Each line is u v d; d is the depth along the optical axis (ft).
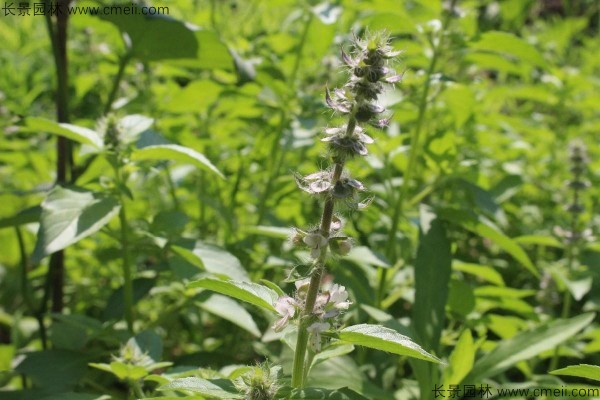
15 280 3.02
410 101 2.43
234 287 1.65
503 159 3.33
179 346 2.70
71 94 3.56
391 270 2.43
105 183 2.12
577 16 6.73
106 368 1.87
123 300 2.27
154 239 2.10
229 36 3.32
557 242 2.57
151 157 2.05
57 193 2.00
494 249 3.36
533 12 6.38
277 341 2.39
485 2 4.69
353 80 1.62
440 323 2.18
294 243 1.68
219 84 2.59
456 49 2.42
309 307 1.67
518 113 4.40
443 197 3.17
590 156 3.43
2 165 3.64
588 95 3.90
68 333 2.22
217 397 1.69
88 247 2.74
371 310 2.06
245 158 2.86
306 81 3.25
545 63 2.34
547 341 2.05
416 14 2.86
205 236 2.97
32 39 4.17
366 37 1.64
